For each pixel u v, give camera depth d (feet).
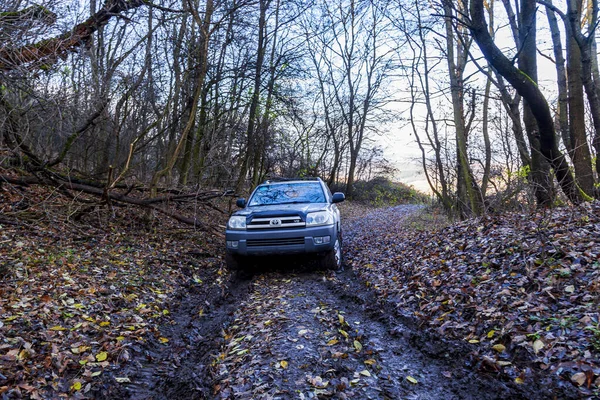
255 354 12.46
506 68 21.34
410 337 13.60
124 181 33.60
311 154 96.32
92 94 26.20
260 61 51.98
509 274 16.24
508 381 10.42
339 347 12.85
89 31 25.96
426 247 24.80
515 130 34.37
